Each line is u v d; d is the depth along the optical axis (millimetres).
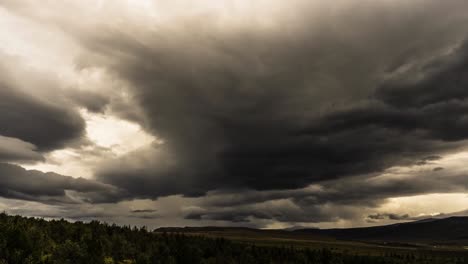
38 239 154750
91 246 168250
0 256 130000
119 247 193000
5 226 152875
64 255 148500
